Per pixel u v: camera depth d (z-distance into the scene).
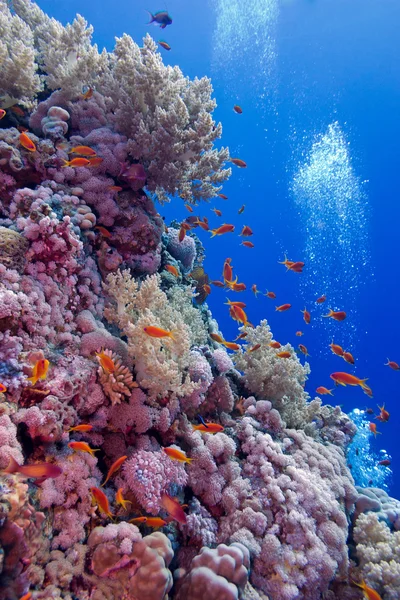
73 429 2.58
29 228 3.17
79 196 4.14
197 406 3.91
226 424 4.24
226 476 3.63
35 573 2.13
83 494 2.52
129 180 4.46
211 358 4.27
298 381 5.43
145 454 2.91
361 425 7.75
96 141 4.39
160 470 2.86
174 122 4.41
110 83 4.68
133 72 4.50
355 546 3.96
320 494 3.62
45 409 2.52
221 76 39.25
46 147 4.01
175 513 2.40
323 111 39.09
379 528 3.86
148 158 4.61
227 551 2.72
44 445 2.53
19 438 2.41
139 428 3.11
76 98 4.66
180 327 3.51
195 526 3.14
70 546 2.38
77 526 2.44
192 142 4.54
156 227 4.72
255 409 4.39
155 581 2.26
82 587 2.29
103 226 4.35
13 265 3.07
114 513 2.71
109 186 4.23
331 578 3.33
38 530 2.16
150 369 3.18
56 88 4.71
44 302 3.07
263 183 44.22
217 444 3.63
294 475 3.67
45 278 3.21
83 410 2.90
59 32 4.73
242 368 5.07
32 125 4.51
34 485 2.32
